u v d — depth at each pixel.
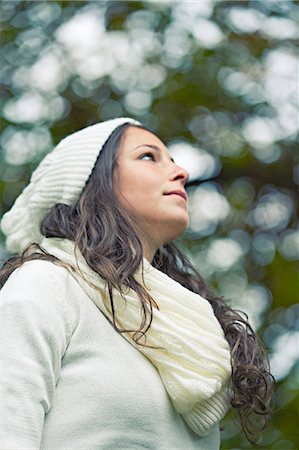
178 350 2.58
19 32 6.64
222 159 6.55
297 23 6.73
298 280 6.25
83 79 6.53
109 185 2.90
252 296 6.23
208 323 2.71
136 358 2.56
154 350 2.57
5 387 2.33
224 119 6.62
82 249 2.72
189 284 3.24
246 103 6.63
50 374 2.42
